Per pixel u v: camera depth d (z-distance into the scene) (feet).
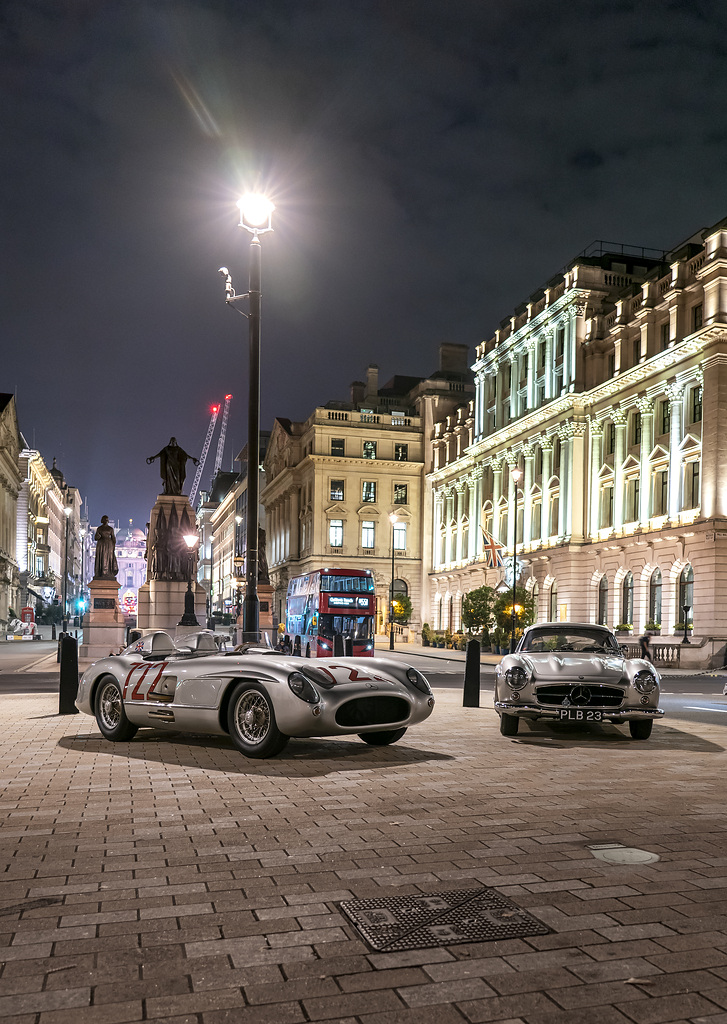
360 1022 9.65
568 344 160.56
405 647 199.41
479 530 205.46
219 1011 9.87
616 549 143.13
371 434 248.52
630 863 15.78
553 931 12.35
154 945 11.76
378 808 20.22
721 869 15.44
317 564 239.50
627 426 146.10
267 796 21.56
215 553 538.06
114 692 32.27
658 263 166.50
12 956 11.36
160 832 17.85
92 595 100.99
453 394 253.03
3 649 145.69
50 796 21.48
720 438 120.47
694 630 120.88
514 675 33.96
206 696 28.58
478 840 17.34
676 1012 9.93
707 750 30.81
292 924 12.57
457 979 10.75
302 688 26.48
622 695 33.45
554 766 26.61
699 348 124.77
